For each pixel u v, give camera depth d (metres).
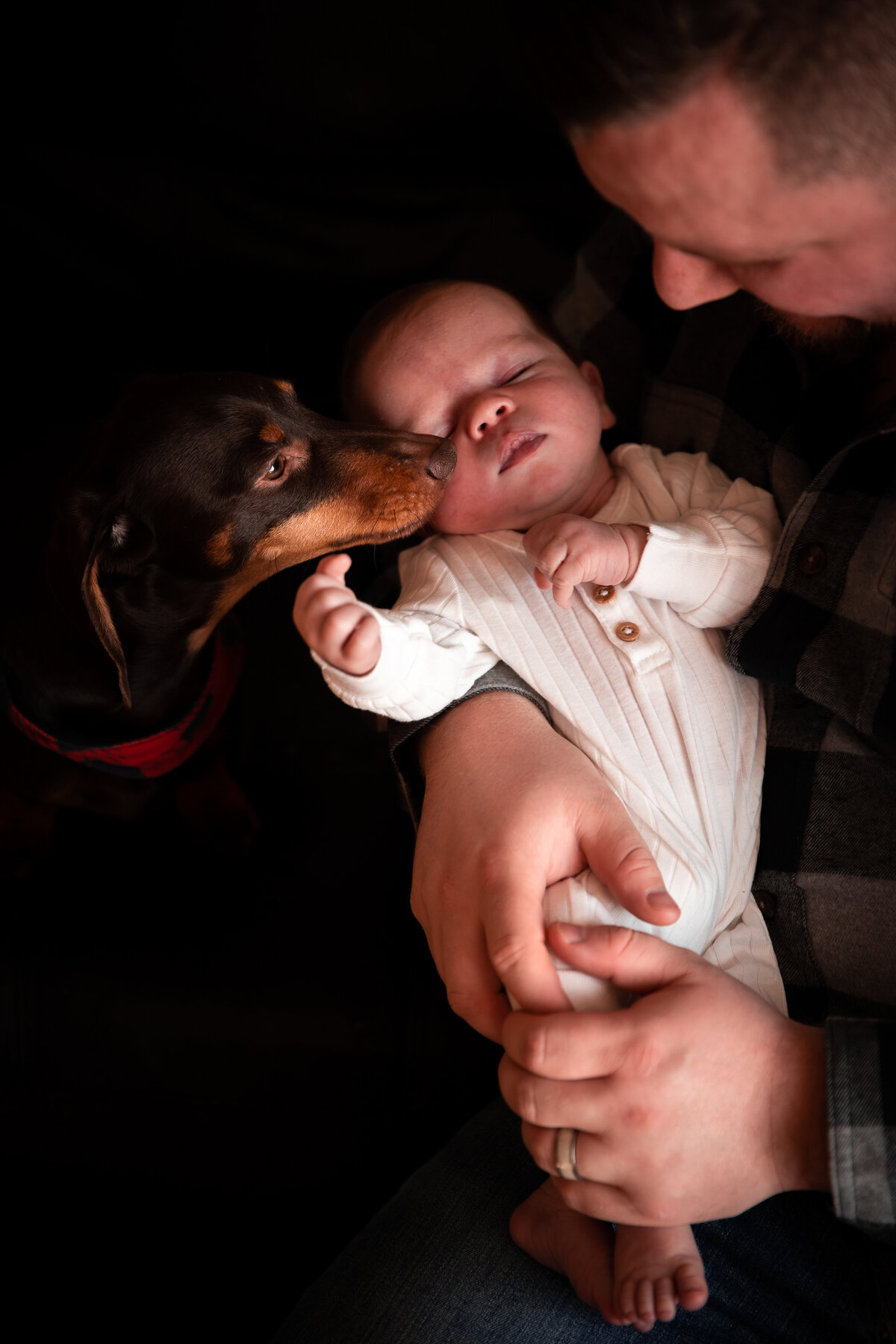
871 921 0.85
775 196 0.55
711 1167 0.70
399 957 1.23
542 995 0.75
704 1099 0.69
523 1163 0.90
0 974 1.23
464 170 1.36
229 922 1.27
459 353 1.15
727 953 0.90
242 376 1.26
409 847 1.35
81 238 1.41
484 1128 0.95
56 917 1.28
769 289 0.64
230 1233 1.25
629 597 1.02
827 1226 0.84
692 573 0.96
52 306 1.47
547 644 1.00
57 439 1.43
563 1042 0.70
